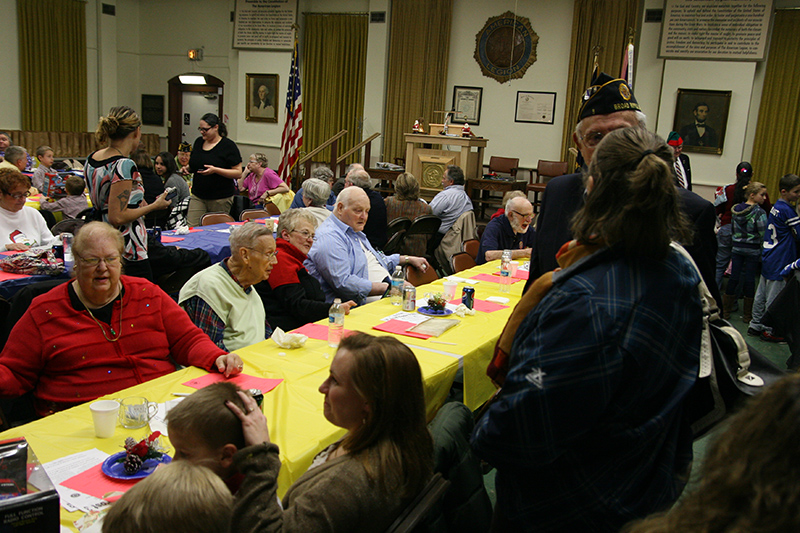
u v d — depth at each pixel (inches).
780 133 344.5
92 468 58.6
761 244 221.5
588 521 43.6
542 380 41.2
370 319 116.9
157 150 527.8
